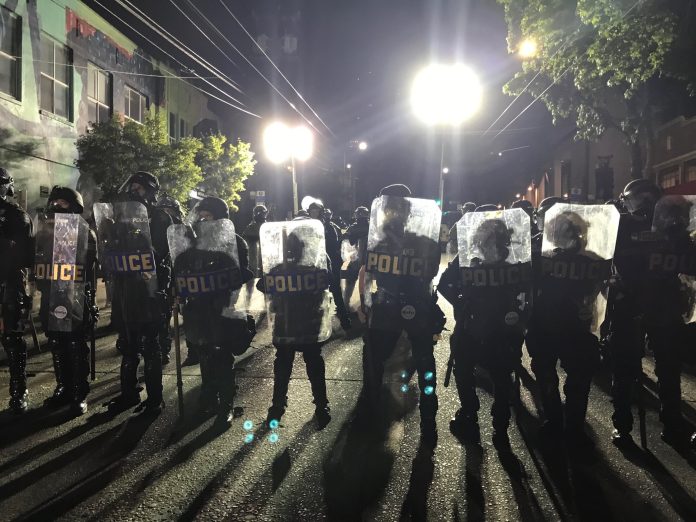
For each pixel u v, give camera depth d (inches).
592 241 167.2
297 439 177.2
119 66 664.4
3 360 275.6
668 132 958.4
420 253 174.1
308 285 181.0
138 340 204.5
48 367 263.0
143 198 198.7
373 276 177.3
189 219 193.0
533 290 174.4
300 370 257.0
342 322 343.0
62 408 205.0
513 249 170.6
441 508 136.7
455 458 164.4
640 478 152.3
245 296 431.8
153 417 195.6
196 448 170.1
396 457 165.0
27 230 196.2
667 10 427.5
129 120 543.2
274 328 183.6
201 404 203.6
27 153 503.5
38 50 517.3
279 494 142.8
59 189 202.8
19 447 170.4
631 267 170.7
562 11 544.7
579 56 556.1
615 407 173.3
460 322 179.0
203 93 956.6
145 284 194.2
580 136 783.1
